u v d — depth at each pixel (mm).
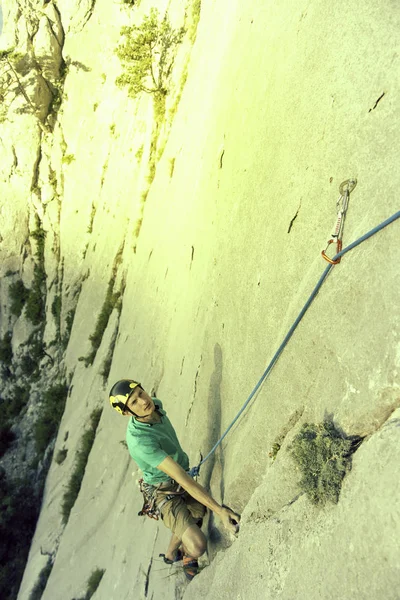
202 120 9719
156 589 5121
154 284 11211
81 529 11570
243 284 4336
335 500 2285
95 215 20984
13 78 22656
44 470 19234
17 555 17828
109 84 21422
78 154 22422
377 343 2240
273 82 4562
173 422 6211
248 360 3877
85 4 22047
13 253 22984
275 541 2691
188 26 15758
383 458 2043
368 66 2754
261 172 4434
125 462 10656
